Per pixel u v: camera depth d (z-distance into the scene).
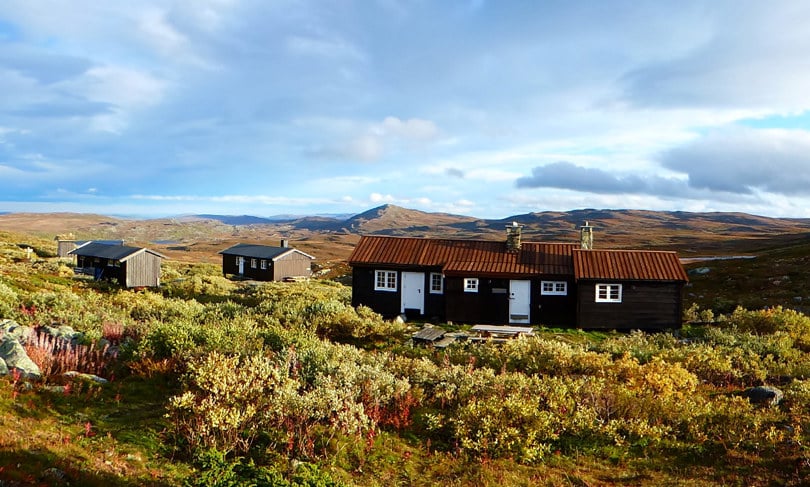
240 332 16.91
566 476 10.18
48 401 10.12
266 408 10.59
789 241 127.12
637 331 27.23
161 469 8.37
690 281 51.59
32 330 14.73
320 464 9.45
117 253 50.94
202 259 125.75
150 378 12.77
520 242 33.47
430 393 14.28
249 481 7.36
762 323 26.75
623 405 13.05
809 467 10.23
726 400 13.88
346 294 43.34
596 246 168.25
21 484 6.31
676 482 9.96
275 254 65.12
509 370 17.75
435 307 32.56
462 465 10.48
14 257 60.59
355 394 12.44
